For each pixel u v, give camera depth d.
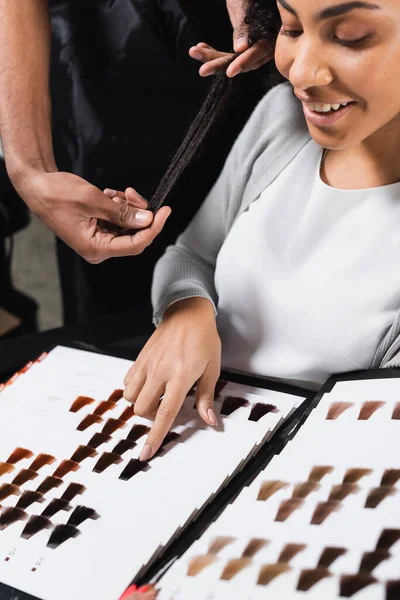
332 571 0.48
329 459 0.57
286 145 0.80
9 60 0.87
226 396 0.71
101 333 0.88
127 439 0.67
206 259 0.88
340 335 0.71
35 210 0.79
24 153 0.82
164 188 0.76
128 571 0.52
